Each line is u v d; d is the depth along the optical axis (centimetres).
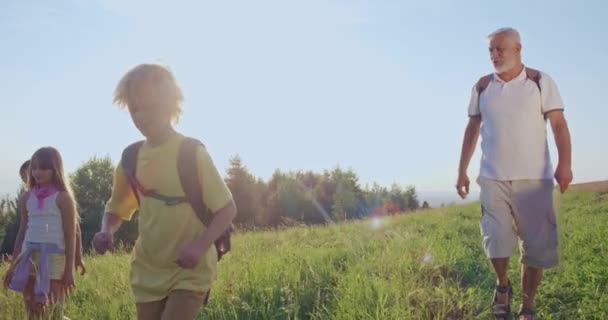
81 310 591
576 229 1041
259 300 577
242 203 6475
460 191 572
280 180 6869
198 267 322
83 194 4672
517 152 512
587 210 1522
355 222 1638
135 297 332
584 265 684
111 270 892
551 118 513
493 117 524
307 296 586
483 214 533
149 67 325
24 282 531
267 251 998
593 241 876
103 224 360
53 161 548
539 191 511
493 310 532
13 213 3312
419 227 1334
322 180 6644
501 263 525
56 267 540
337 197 6184
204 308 553
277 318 530
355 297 551
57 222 543
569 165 508
